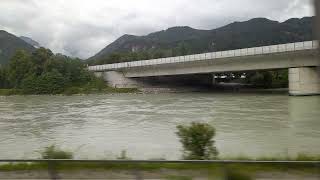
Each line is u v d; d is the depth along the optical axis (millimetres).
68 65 129125
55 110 67125
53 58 131500
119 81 128250
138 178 12859
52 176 12969
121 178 13070
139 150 29938
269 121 43906
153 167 13320
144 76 122125
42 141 36625
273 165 11555
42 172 14547
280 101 66188
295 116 46656
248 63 88000
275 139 33219
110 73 131125
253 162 11547
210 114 52906
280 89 113875
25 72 134500
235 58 89750
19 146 34312
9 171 14820
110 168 13062
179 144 31750
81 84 127375
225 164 11641
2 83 141125
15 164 15508
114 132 40469
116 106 71125
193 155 17125
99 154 28109
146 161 12125
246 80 140125
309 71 77000
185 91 117562
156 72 114750
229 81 161000
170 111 58844
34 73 130500
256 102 66625
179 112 56938
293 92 78000
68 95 116125
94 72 136125
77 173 13078
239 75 159750
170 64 107562
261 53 83500
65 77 126875
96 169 12969
